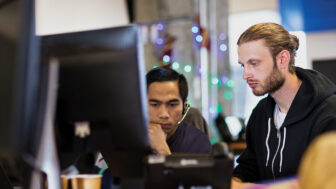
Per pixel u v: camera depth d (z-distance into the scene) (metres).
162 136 1.11
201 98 4.88
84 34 0.86
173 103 1.23
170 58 4.77
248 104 5.51
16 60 0.67
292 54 1.26
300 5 4.14
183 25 5.07
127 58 0.83
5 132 0.69
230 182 0.81
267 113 1.39
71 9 2.95
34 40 0.70
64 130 0.86
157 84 1.22
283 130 1.31
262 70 1.20
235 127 3.38
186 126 1.49
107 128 0.85
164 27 5.10
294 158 1.26
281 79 1.23
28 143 0.69
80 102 0.84
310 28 4.90
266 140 1.38
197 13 4.70
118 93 0.83
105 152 0.90
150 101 1.22
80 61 0.84
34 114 0.70
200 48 4.77
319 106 1.23
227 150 0.82
